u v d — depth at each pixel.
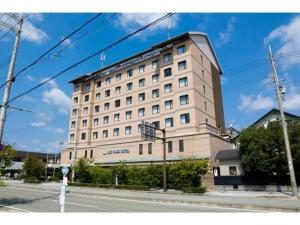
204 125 31.33
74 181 36.28
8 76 13.32
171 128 33.56
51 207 12.80
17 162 62.84
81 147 43.72
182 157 29.14
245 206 12.36
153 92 37.56
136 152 36.28
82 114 46.28
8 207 12.23
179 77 34.25
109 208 12.58
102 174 31.80
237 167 28.53
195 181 25.14
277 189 24.45
